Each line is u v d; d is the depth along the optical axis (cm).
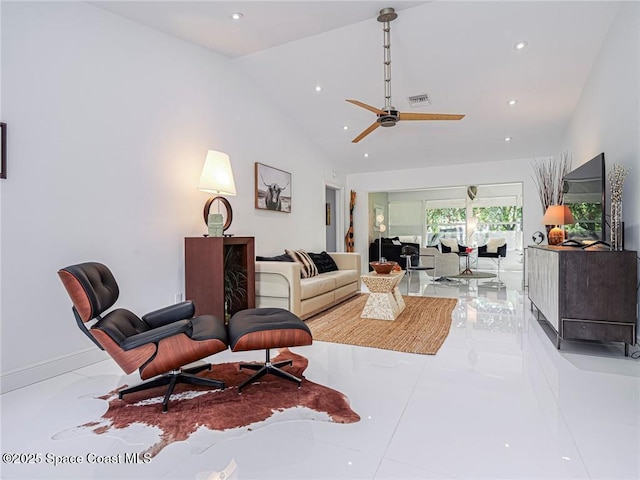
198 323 245
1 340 225
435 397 211
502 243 892
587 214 339
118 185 295
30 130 238
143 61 316
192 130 366
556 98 445
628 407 197
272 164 496
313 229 613
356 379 239
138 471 149
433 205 1093
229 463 153
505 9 317
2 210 225
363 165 707
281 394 218
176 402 210
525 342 314
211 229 347
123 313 235
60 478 146
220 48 380
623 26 301
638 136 277
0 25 223
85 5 272
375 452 159
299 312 388
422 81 423
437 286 662
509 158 630
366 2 305
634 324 272
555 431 174
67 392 226
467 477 142
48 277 249
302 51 388
